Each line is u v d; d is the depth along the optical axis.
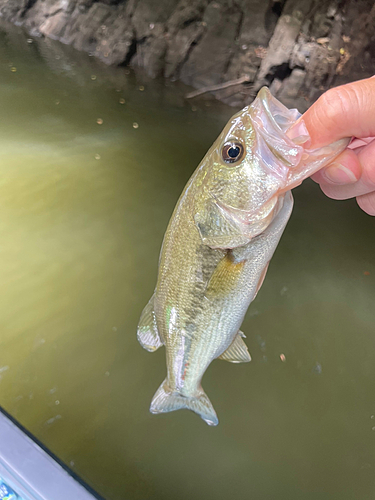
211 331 0.24
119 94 1.34
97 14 1.61
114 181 0.88
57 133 1.04
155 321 0.26
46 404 0.48
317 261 0.75
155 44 1.47
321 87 1.25
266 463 0.46
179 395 0.27
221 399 0.53
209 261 0.22
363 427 0.50
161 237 0.76
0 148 0.92
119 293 0.65
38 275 0.65
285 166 0.19
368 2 1.16
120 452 0.45
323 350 0.60
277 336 0.61
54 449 0.44
